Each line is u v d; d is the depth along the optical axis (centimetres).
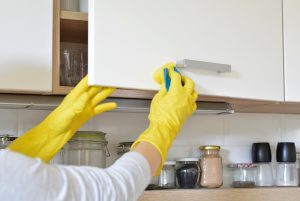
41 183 68
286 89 126
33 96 112
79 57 119
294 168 156
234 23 116
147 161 83
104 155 129
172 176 142
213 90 111
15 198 66
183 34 107
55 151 102
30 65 102
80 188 71
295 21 129
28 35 102
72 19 110
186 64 103
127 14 99
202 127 153
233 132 158
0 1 100
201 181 142
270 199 146
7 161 67
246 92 117
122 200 75
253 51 119
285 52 126
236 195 142
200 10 110
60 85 114
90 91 98
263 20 122
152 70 102
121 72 97
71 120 98
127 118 143
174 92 98
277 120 166
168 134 93
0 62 100
